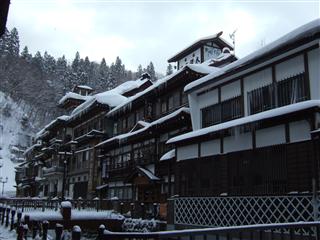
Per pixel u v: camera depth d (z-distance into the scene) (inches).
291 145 614.5
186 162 872.9
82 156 1967.3
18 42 6520.7
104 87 4532.5
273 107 741.9
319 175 555.8
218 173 768.3
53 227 983.6
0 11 287.7
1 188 4175.7
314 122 578.9
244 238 600.1
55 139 2506.2
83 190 1891.0
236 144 733.9
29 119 5802.2
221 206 739.4
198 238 628.4
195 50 1788.9
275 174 637.3
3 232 659.4
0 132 5462.6
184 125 1147.3
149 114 1450.5
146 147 1363.2
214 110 922.1
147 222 1010.7
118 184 1552.7
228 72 850.8
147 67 5241.1
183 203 860.0
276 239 581.6
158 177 1210.0
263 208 643.5
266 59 753.0
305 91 671.8
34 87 6102.4
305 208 567.2
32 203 1387.8
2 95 5974.4
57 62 6456.7
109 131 1834.4
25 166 3348.9
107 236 226.8
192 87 981.2
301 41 666.8
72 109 2568.9
